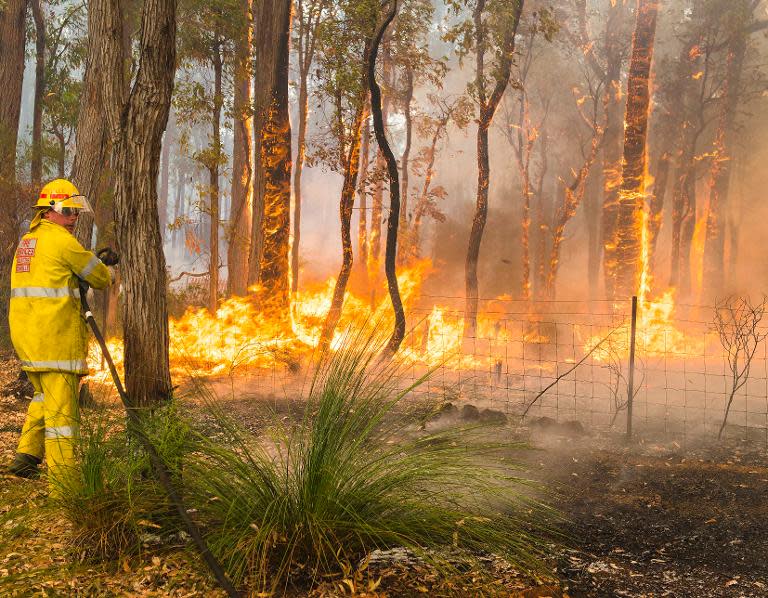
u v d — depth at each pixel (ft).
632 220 66.54
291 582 11.79
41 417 15.56
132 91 15.25
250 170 61.21
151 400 15.10
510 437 22.79
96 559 12.12
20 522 13.08
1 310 47.09
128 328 15.11
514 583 12.11
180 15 54.34
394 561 12.51
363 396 13.57
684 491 18.17
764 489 18.33
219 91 55.67
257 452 13.83
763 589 12.51
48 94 61.98
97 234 42.70
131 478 12.73
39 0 62.85
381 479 13.03
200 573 11.68
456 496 13.60
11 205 48.34
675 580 12.82
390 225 40.16
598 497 17.53
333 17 51.19
